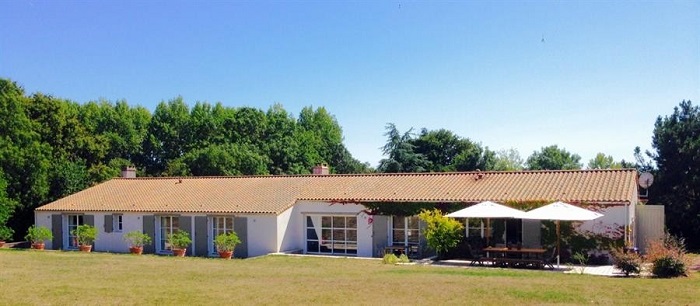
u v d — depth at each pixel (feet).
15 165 137.90
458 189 98.07
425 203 94.38
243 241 103.60
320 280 60.54
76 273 68.03
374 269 74.74
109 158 221.46
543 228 85.76
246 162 206.39
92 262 83.92
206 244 107.45
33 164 141.18
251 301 47.11
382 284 56.90
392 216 97.25
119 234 115.85
